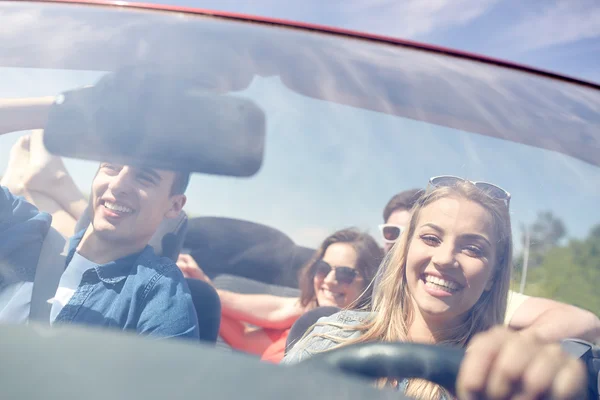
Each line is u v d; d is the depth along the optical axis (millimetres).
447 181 2402
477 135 2912
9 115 2502
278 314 1872
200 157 2312
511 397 1810
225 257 2000
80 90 2646
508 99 3406
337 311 1897
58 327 1743
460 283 1995
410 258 2027
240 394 1570
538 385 1834
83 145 2320
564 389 1828
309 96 2869
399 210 2223
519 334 1917
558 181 2756
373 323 1866
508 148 2904
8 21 3289
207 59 2961
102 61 2871
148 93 2641
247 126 2547
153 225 2074
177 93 2643
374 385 1749
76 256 1974
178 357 1665
